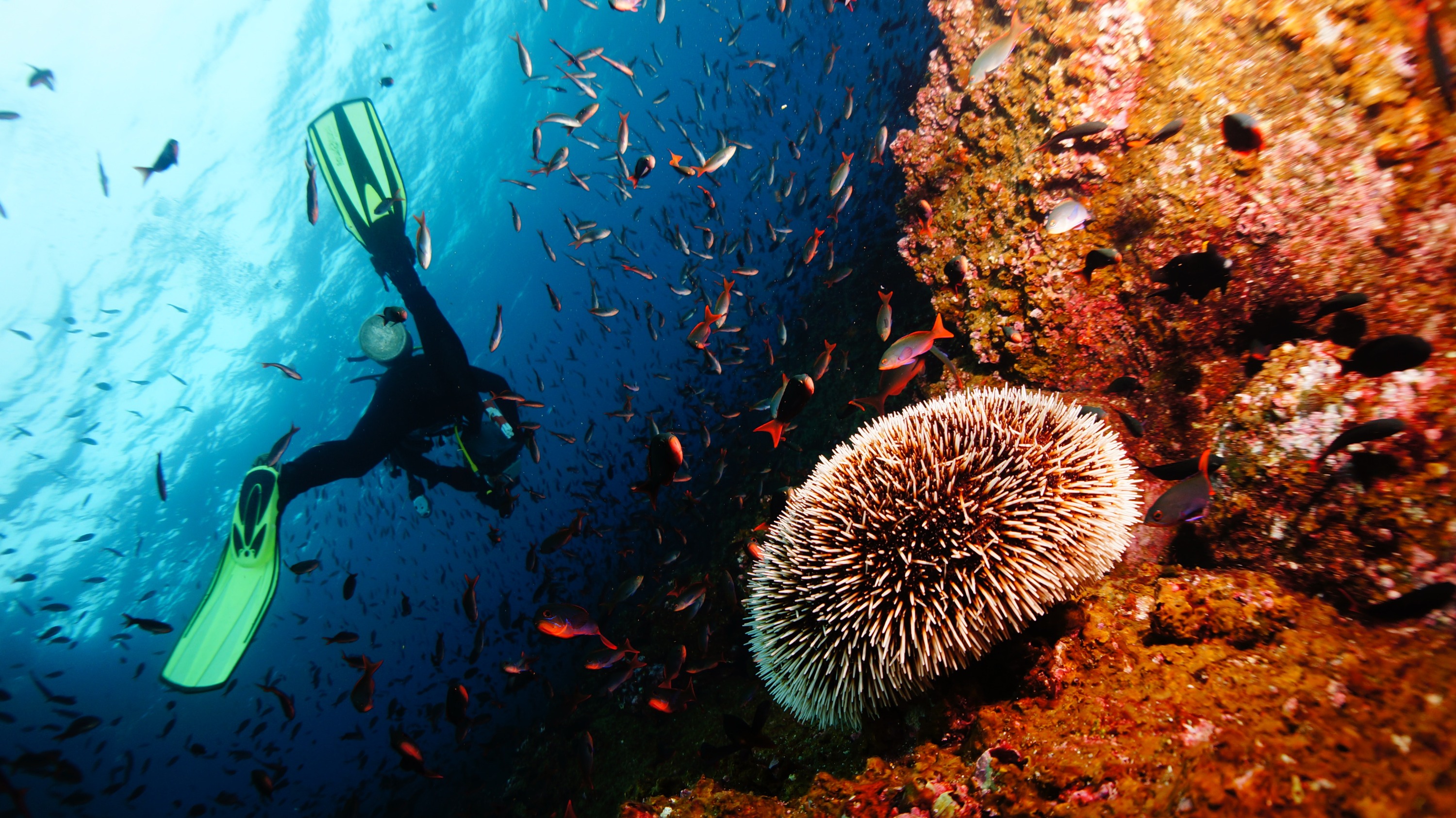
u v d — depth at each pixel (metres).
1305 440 1.11
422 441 2.32
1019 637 1.04
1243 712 0.85
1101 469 1.07
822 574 1.09
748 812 1.34
